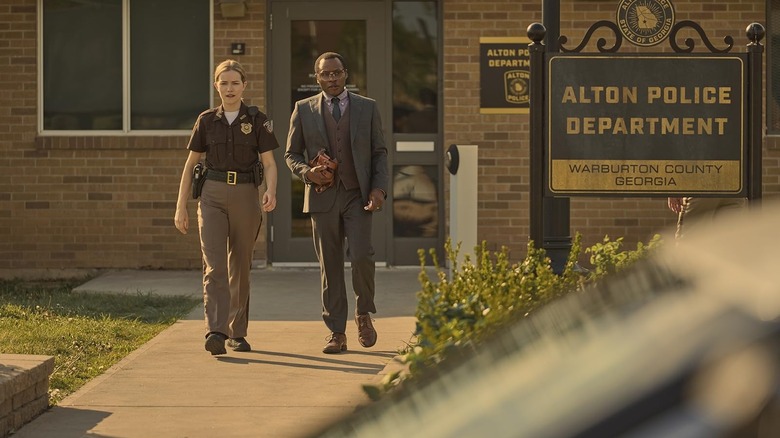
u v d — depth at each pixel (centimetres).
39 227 1962
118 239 1961
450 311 770
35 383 965
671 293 136
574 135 1069
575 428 120
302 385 1088
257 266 1964
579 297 167
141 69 1966
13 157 1961
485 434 132
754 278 124
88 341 1309
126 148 1953
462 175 1210
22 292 1798
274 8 1964
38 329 1360
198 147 1247
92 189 1959
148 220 1959
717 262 132
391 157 1967
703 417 116
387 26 1964
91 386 1086
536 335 167
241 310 1267
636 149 1072
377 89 1969
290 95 1972
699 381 117
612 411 119
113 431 915
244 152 1236
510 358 165
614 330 139
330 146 1242
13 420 910
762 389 115
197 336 1360
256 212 1247
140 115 1966
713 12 1941
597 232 1952
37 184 1959
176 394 1052
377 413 169
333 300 1255
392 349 1271
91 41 1966
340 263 1256
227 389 1072
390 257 1973
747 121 1076
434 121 1972
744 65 1072
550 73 1069
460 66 1941
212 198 1236
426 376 179
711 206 1181
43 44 1966
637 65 1070
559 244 1098
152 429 921
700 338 120
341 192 1235
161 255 1964
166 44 1962
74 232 1961
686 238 147
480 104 1939
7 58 1955
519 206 1944
